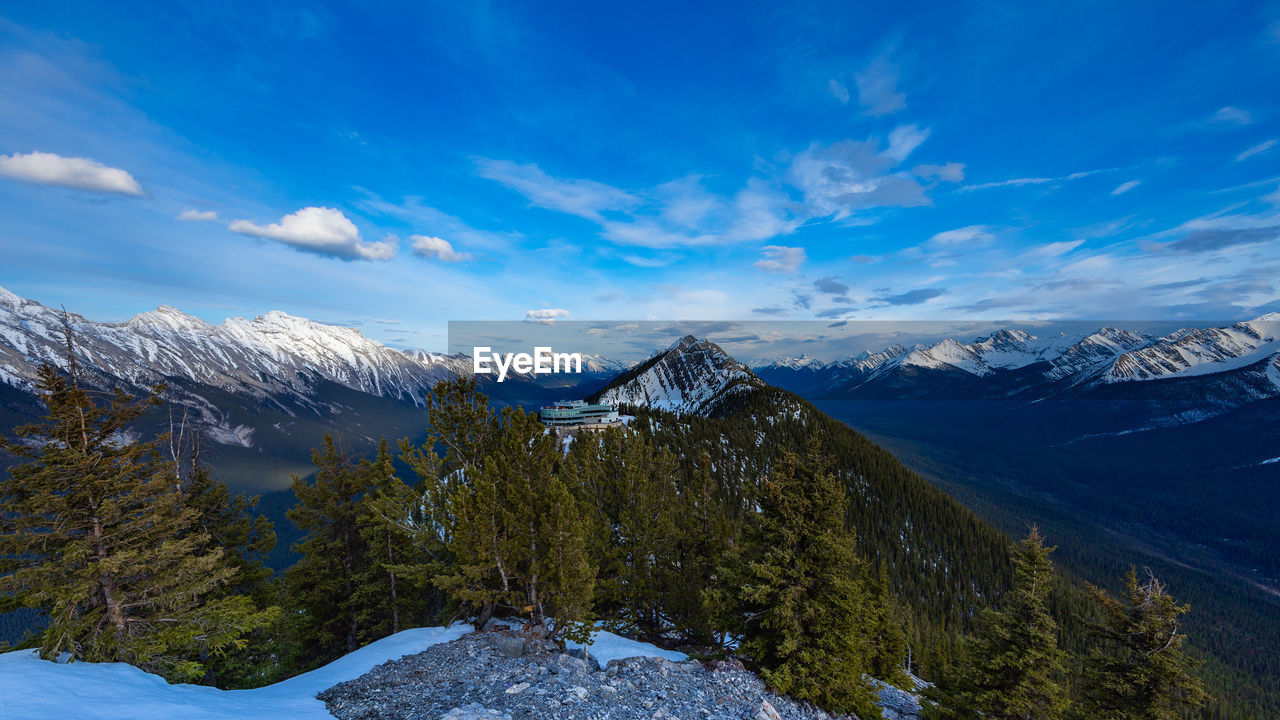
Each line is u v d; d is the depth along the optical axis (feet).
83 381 64.08
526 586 84.02
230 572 70.49
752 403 597.52
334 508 102.78
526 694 55.42
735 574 79.82
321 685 60.34
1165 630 75.92
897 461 508.94
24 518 57.67
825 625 73.61
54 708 39.19
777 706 65.10
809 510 76.54
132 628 63.46
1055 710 77.92
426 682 60.13
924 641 244.42
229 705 48.34
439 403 96.84
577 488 112.37
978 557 410.11
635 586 98.99
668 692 61.52
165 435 69.10
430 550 93.71
